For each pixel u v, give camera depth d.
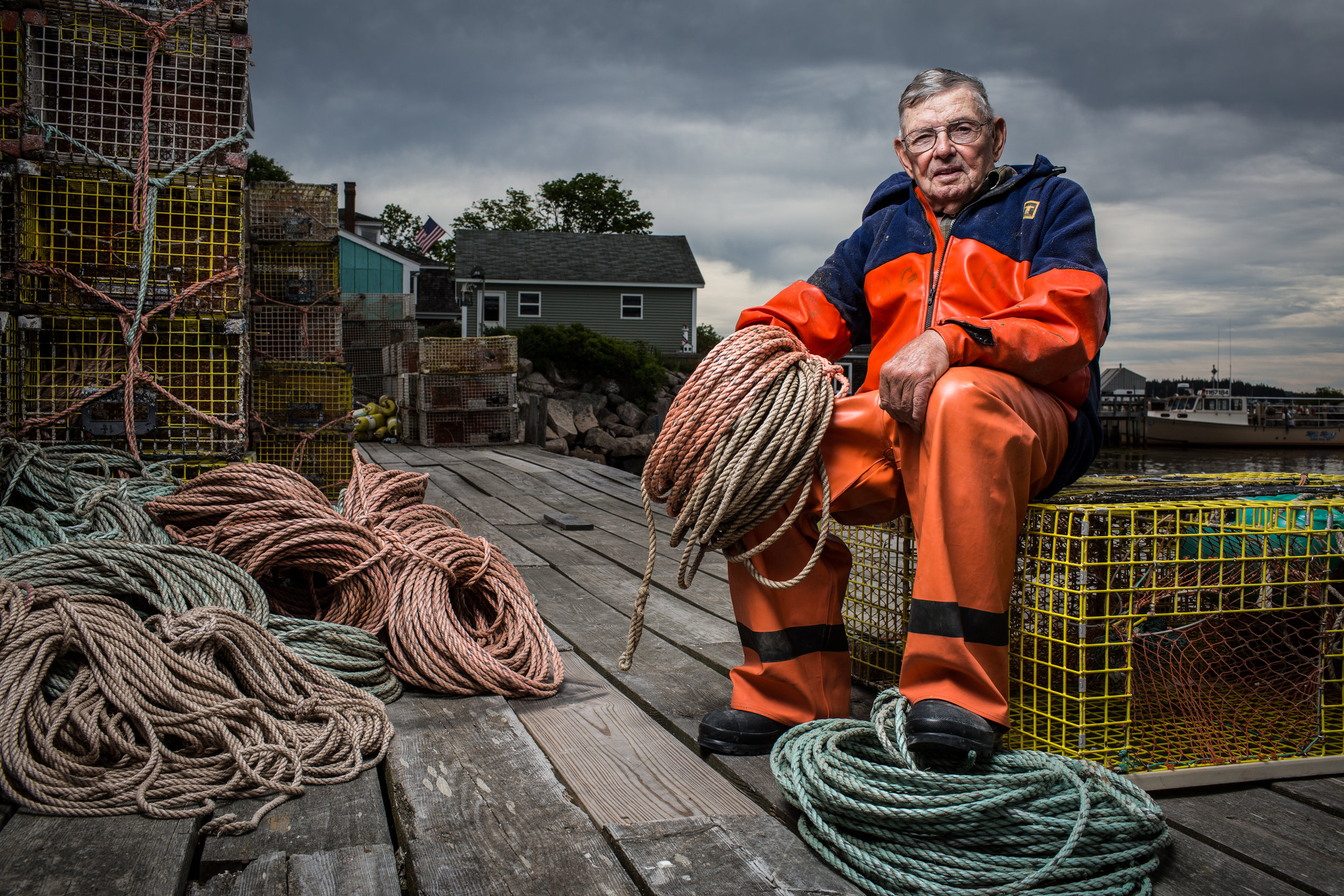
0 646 1.89
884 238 2.32
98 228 3.79
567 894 1.48
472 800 1.83
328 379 6.65
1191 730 2.01
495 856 1.60
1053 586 1.89
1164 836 1.58
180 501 2.85
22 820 1.70
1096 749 1.88
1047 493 2.13
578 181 54.41
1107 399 46.06
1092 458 2.16
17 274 3.58
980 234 2.14
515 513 6.53
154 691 1.94
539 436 15.09
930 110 2.21
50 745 1.78
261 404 6.52
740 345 1.93
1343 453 40.31
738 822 1.74
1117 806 1.58
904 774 1.57
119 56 3.81
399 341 20.47
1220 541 1.89
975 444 1.72
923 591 1.74
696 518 1.97
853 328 2.44
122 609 2.17
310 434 6.49
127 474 3.65
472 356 14.63
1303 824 1.74
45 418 3.62
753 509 1.94
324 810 1.79
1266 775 1.90
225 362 3.97
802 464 1.88
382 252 30.50
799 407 1.87
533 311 32.81
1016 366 1.85
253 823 1.70
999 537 1.73
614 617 3.47
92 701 1.90
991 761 1.68
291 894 1.48
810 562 1.94
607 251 34.62
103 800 1.74
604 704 2.46
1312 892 1.50
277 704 2.12
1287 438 41.41
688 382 1.96
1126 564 1.85
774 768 1.75
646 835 1.68
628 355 25.89
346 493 3.33
